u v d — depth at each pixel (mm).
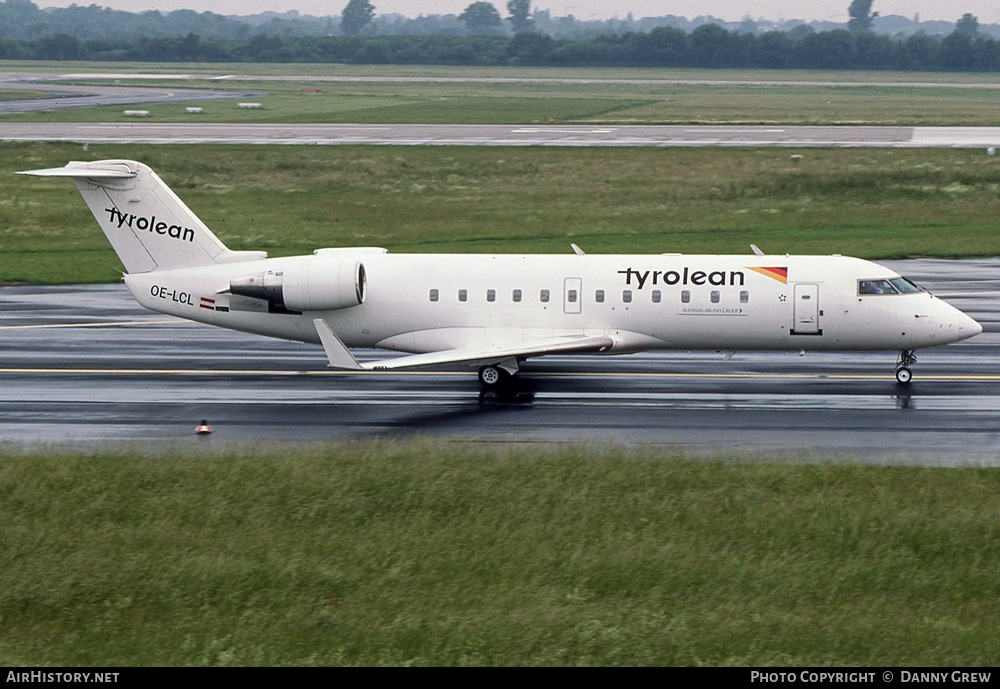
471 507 88000
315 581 75062
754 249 142750
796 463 100438
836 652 65812
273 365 144750
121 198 136250
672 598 72750
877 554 79312
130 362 145625
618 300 132000
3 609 71625
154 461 99812
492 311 133625
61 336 159750
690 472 96438
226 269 136000
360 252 140375
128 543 81000
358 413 123125
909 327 129500
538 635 67500
